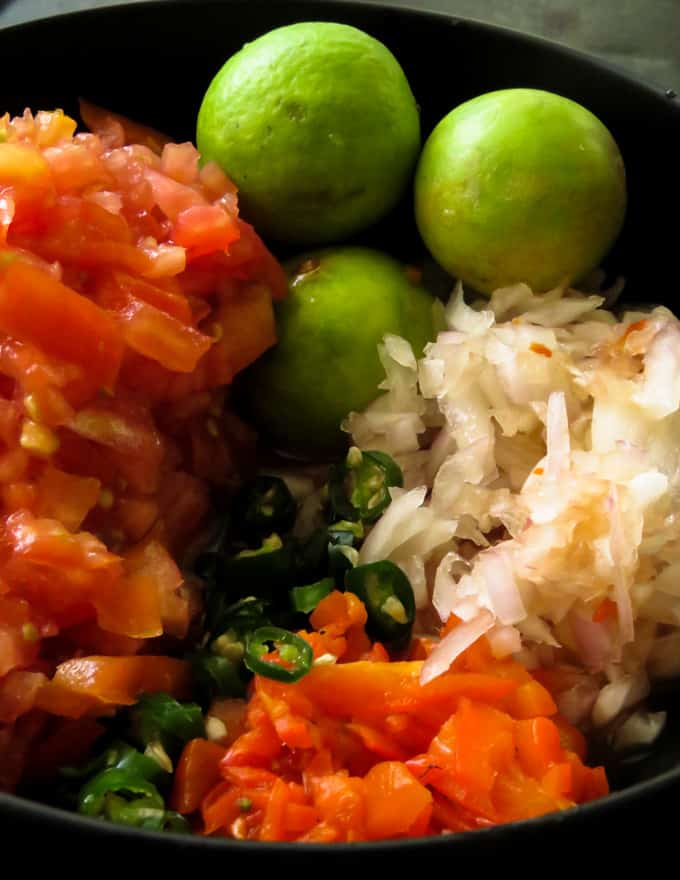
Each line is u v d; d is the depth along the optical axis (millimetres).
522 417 351
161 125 391
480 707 320
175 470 346
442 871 287
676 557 333
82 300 320
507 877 292
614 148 362
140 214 337
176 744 321
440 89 388
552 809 311
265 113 354
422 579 343
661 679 339
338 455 368
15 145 325
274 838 306
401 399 358
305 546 351
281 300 359
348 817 306
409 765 313
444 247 364
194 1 375
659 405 341
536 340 354
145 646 329
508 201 353
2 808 289
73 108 382
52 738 319
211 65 385
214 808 312
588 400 351
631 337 353
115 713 322
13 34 368
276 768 316
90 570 316
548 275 362
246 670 333
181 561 350
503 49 379
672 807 301
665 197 376
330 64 354
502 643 329
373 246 377
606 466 336
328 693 321
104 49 376
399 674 322
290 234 368
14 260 317
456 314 365
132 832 287
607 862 300
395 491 348
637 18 460
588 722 335
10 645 312
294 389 358
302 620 338
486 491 346
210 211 339
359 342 355
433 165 362
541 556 330
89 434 323
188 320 333
